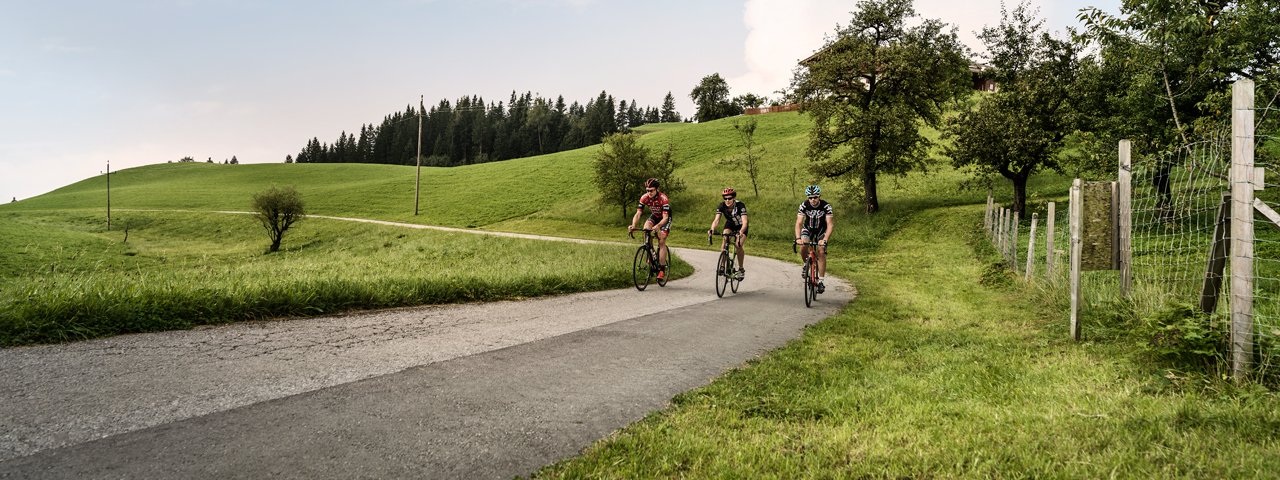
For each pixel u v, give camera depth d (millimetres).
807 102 34750
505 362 5148
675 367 5219
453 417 3711
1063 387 4301
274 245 49625
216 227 61031
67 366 4441
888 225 31312
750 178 51812
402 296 8477
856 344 6285
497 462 3080
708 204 44312
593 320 7562
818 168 35188
